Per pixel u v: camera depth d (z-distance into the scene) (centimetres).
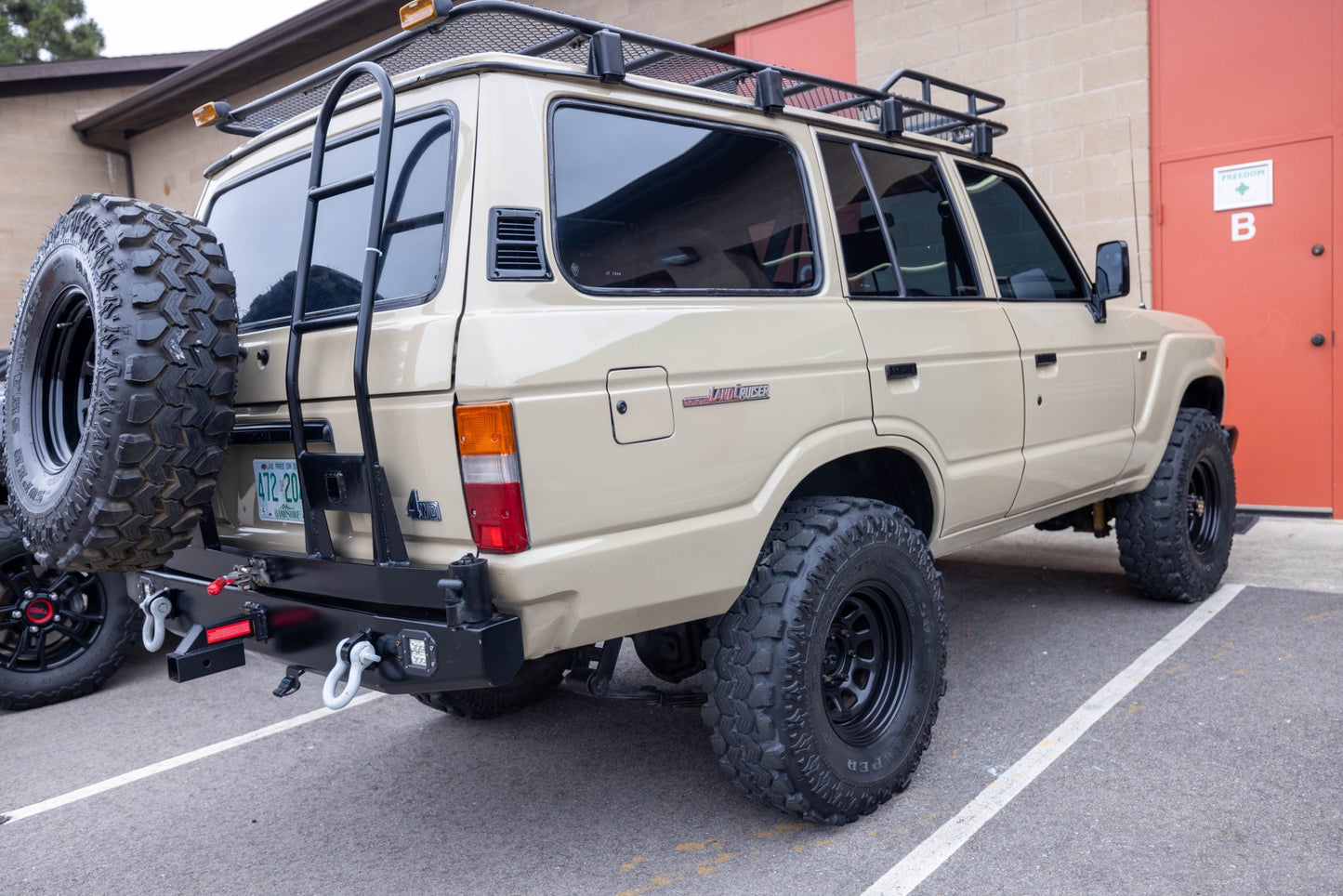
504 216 219
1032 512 374
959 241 349
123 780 348
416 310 222
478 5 220
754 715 252
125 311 231
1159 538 434
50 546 251
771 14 767
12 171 1260
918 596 288
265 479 268
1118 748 311
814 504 279
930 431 312
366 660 221
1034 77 660
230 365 244
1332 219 574
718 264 262
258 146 305
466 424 209
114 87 1319
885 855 258
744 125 280
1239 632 411
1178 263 626
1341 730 313
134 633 455
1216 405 499
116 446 229
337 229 260
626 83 249
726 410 249
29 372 284
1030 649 412
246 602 261
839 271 294
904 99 334
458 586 205
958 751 319
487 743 358
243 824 306
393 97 221
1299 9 571
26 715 430
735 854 265
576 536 220
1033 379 358
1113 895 233
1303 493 603
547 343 215
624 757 339
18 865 287
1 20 2244
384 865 273
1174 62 614
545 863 268
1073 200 656
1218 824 261
